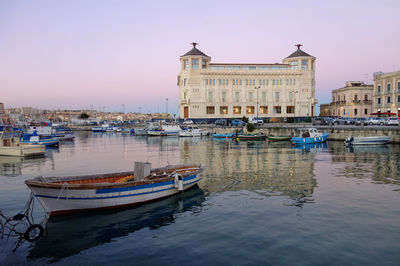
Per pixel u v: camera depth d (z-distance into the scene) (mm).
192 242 10945
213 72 91750
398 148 40969
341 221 12625
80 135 93750
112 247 10797
